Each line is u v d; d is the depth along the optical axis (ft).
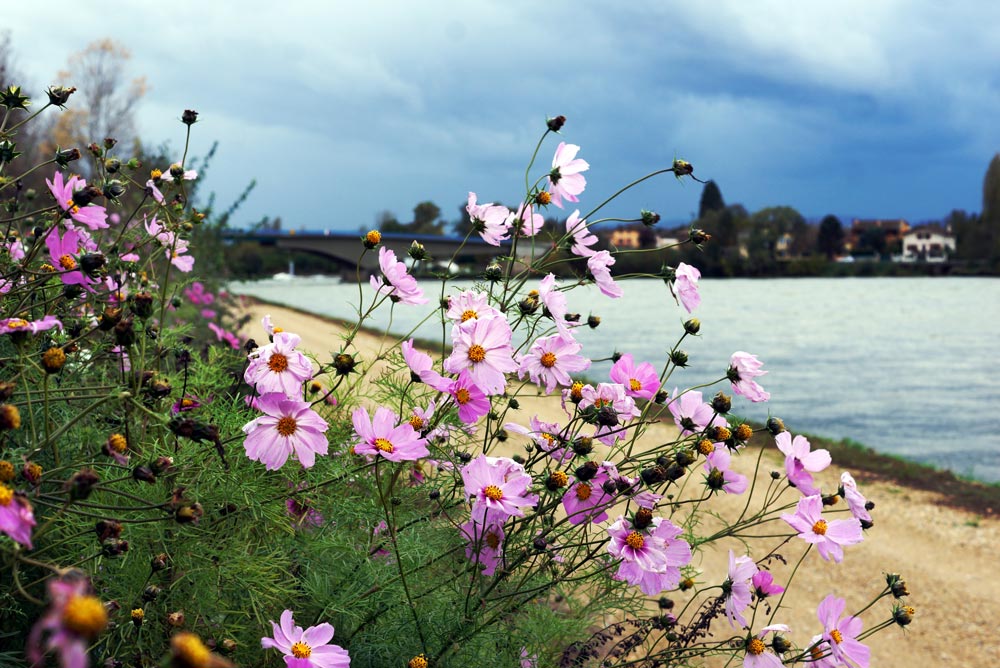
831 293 239.30
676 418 6.95
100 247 7.75
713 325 111.24
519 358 6.98
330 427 7.02
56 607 2.18
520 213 7.92
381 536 6.73
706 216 401.08
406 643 6.09
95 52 85.10
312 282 270.05
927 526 23.85
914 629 17.02
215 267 32.22
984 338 95.45
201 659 2.27
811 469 6.90
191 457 5.85
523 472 5.86
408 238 177.27
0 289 5.85
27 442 5.73
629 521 5.98
